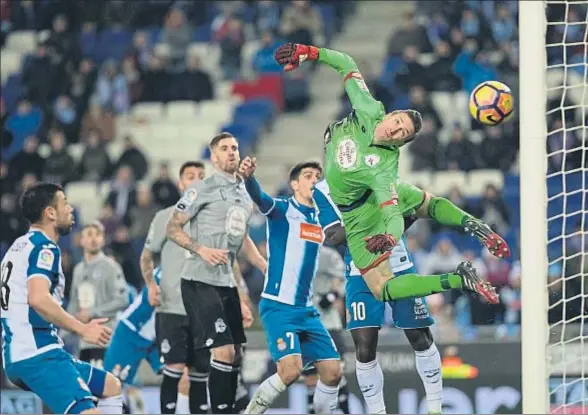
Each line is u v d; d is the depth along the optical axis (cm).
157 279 2878
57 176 5003
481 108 1997
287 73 5484
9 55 5862
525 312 1697
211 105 5478
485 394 3088
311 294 2458
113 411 2100
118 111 5503
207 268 2452
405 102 4959
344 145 2056
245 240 2627
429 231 4303
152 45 5778
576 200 4134
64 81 5469
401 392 3098
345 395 2923
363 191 2067
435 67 5038
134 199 4675
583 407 1997
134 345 2923
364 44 5678
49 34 5709
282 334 2394
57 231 2103
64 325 1973
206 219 2470
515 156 4709
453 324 3716
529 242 1702
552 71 4750
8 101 5594
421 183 4728
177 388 2739
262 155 5322
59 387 2016
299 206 2442
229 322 2472
